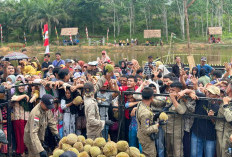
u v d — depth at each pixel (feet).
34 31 234.79
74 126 21.13
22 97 20.58
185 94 18.33
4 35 236.63
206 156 18.38
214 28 197.06
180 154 18.80
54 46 191.52
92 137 18.48
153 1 241.76
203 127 18.28
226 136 17.21
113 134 20.98
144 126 16.78
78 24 255.09
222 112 17.34
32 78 24.64
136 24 252.01
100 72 30.99
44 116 17.85
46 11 229.04
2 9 241.96
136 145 20.38
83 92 20.92
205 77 27.99
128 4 254.27
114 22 239.09
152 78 28.81
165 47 180.96
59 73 21.62
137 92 19.35
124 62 38.70
